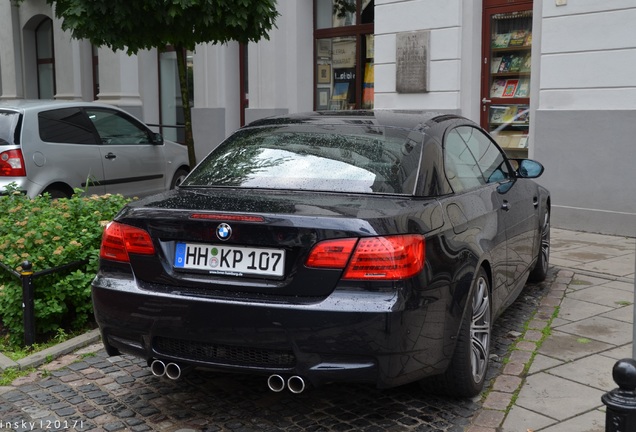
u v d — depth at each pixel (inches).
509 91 395.5
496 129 402.6
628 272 273.3
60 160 334.3
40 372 181.3
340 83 514.6
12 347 202.7
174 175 412.5
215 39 304.0
